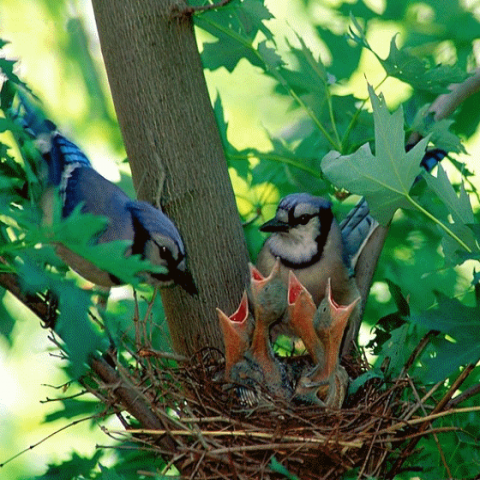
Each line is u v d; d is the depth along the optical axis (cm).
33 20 1573
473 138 1401
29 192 843
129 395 909
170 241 997
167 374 1014
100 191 1047
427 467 1034
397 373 1025
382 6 1443
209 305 1034
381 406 988
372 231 1205
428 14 1416
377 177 952
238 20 1114
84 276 1029
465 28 1388
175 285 1026
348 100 1212
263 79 1562
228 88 1566
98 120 1627
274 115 1541
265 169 1260
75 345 638
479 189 1378
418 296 1287
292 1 1543
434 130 1099
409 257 1316
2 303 809
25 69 1570
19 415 1466
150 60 1004
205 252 1027
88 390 927
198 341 1038
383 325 1081
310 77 1186
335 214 1351
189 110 1015
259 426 954
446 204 934
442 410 931
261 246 1274
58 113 1605
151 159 1016
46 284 645
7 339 820
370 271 1206
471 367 923
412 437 928
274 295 1009
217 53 1174
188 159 1017
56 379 1492
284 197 1229
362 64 1453
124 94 1015
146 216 1007
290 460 922
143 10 1001
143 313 1142
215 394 1005
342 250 1219
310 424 936
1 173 853
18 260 684
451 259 937
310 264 1209
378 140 949
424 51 1389
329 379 1001
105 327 851
